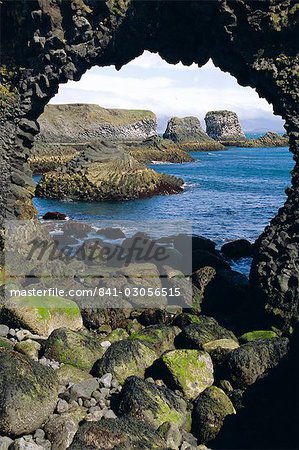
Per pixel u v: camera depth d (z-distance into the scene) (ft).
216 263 65.21
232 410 35.63
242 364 38.45
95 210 133.18
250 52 48.08
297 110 47.88
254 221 115.55
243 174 229.45
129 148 287.89
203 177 214.90
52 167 217.56
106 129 458.09
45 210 132.87
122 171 151.33
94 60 54.44
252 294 49.52
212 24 48.57
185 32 51.85
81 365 40.45
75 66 54.19
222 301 52.65
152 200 148.05
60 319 47.01
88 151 155.63
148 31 51.83
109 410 35.35
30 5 52.44
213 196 156.66
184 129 456.86
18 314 45.47
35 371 34.71
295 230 47.06
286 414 35.32
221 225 110.93
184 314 47.47
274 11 46.29
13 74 55.98
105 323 49.88
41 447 30.89
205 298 53.57
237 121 568.00
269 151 423.23
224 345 41.39
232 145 498.69
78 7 51.75
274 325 46.06
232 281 54.24
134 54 54.65
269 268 47.44
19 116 56.80
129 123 475.72
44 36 53.36
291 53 47.32
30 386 33.19
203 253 66.23
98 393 36.73
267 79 48.49
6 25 54.75
